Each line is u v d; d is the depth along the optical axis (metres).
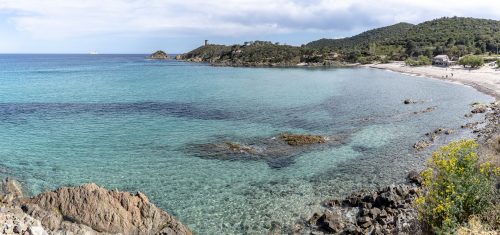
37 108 67.31
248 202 27.73
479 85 98.56
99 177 32.97
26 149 41.16
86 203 22.53
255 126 51.94
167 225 22.80
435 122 54.00
